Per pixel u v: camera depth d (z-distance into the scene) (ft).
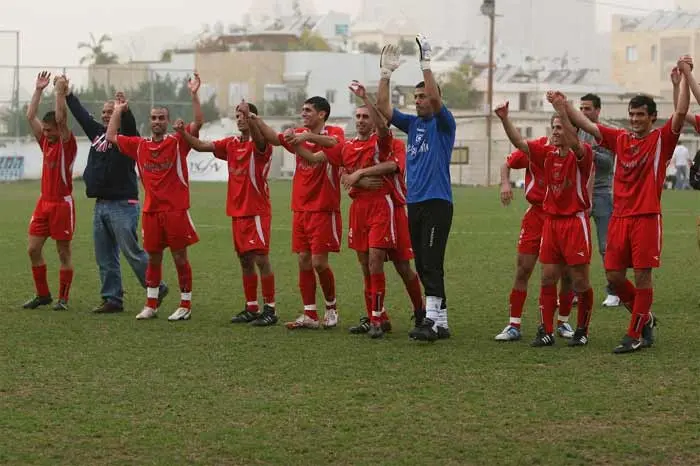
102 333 39.09
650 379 31.09
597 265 61.26
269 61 265.13
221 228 84.48
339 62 265.34
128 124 44.60
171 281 54.24
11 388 30.35
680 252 67.56
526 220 37.78
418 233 37.22
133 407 28.32
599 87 321.73
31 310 44.91
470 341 37.55
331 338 38.29
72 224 44.88
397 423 26.76
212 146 41.45
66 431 26.14
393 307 46.01
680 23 367.04
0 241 74.49
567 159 35.68
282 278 55.06
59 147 44.37
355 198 38.83
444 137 36.81
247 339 37.99
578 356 34.68
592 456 24.23
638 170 34.60
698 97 33.71
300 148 39.06
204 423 26.81
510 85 308.81
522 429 26.22
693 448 24.72
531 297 48.49
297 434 25.89
